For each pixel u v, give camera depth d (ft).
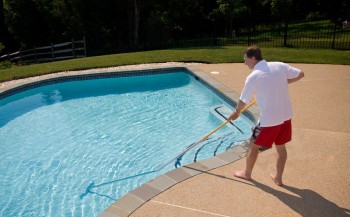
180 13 69.77
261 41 60.34
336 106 22.17
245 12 75.41
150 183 13.60
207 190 13.05
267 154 15.60
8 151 20.97
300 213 11.58
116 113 26.99
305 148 16.19
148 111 27.09
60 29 72.79
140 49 66.33
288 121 12.08
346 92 25.23
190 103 28.45
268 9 86.12
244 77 30.99
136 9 66.80
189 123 24.21
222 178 13.82
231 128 22.75
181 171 14.42
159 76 36.32
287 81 12.10
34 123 25.41
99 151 20.54
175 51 46.16
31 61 66.74
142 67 37.32
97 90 33.42
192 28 80.43
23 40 74.43
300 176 13.78
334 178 13.57
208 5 80.84
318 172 14.05
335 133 17.85
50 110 28.22
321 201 12.16
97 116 26.48
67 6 64.49
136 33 68.23
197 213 11.79
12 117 26.73
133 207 12.18
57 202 15.67
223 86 28.30
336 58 37.42
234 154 15.76
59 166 18.95
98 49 67.21
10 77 34.71
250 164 13.24
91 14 65.41
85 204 15.42
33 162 19.49
